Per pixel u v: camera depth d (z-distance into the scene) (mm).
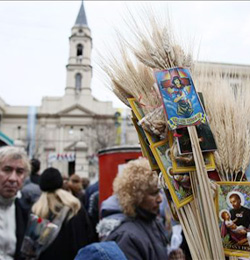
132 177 1882
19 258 2002
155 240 1804
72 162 38031
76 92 42250
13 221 2035
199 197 981
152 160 1101
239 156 1036
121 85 1101
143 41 1050
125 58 1127
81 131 41344
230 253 969
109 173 4312
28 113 41125
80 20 38469
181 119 959
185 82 1005
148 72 1116
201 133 990
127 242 1679
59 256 2207
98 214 4438
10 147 2084
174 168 972
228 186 1000
